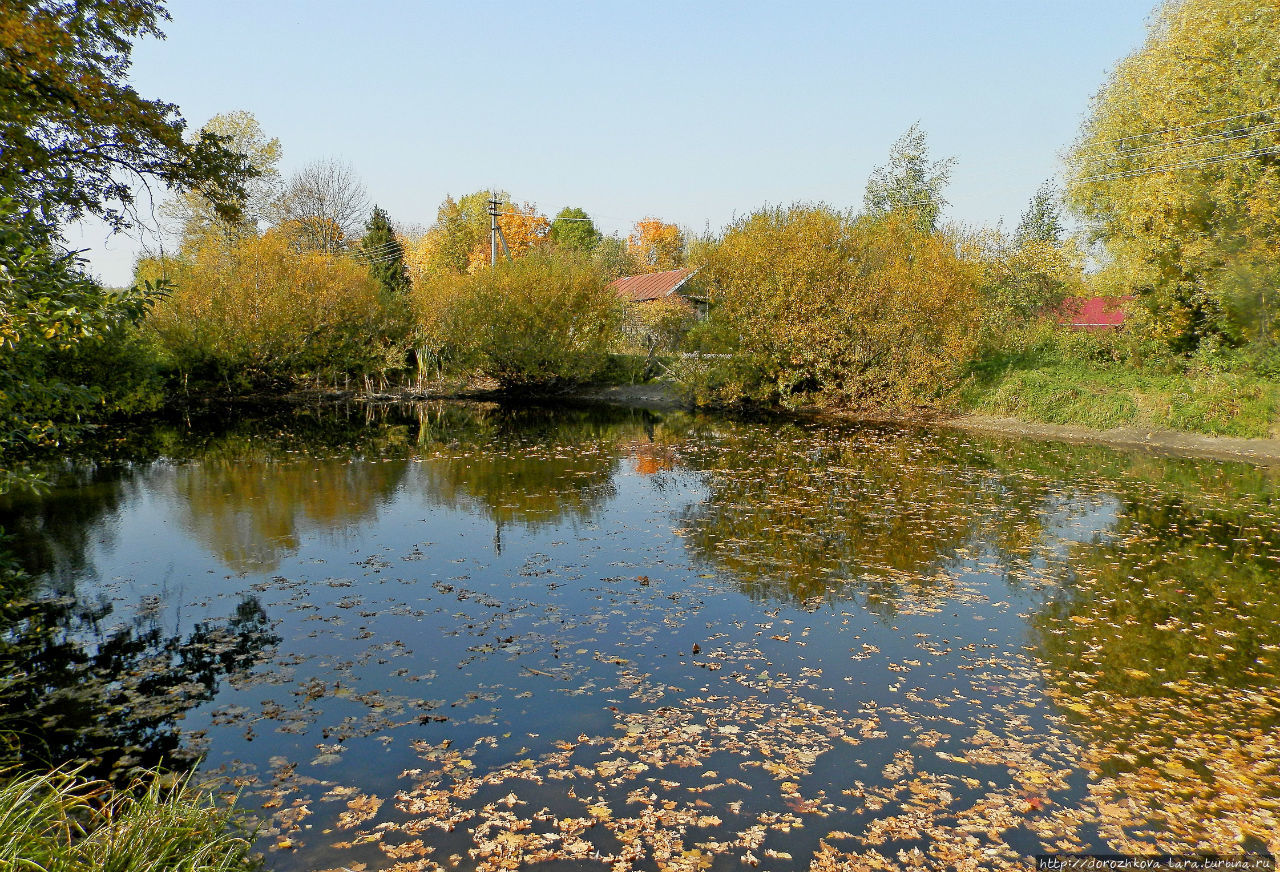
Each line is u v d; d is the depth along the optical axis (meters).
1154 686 6.13
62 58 10.02
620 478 14.66
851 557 9.54
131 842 3.41
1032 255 27.09
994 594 8.23
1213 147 19.34
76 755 5.04
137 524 10.95
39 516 11.38
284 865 3.96
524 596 8.11
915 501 12.66
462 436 20.47
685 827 4.33
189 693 5.91
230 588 8.30
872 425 23.12
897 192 34.69
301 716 5.56
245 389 28.16
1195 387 19.62
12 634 7.04
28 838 3.21
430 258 57.31
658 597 8.11
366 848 4.11
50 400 6.99
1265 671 6.41
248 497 12.73
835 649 6.82
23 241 6.18
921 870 3.98
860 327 24.67
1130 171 22.20
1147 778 4.83
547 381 31.39
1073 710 5.74
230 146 40.69
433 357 33.59
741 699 5.88
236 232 35.44
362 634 7.07
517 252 57.50
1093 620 7.50
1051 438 20.17
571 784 4.74
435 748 5.15
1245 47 19.52
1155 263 21.48
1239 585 8.49
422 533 10.61
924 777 4.85
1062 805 4.57
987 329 25.84
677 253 65.50
